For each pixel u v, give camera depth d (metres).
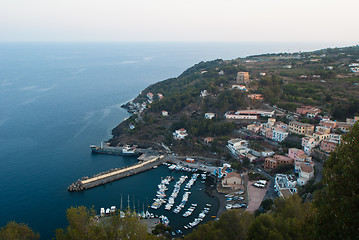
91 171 179.38
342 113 195.00
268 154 177.62
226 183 156.75
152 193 153.25
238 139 199.12
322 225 43.88
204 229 80.31
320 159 159.12
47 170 178.00
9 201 143.62
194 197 148.00
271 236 61.28
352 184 42.34
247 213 87.75
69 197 148.38
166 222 123.56
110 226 65.06
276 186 144.12
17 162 187.12
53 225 126.19
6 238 66.94
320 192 49.81
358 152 43.72
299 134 185.38
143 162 190.88
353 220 39.97
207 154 199.75
